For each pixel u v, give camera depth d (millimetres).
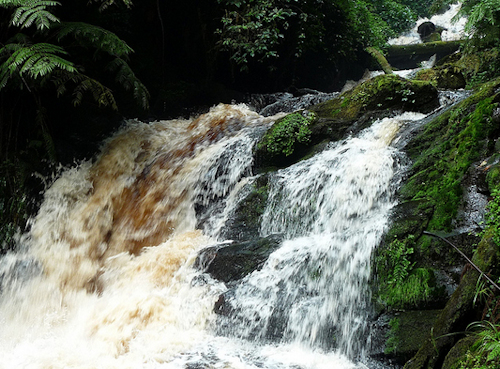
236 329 3625
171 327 3797
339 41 9992
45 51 5211
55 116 6543
